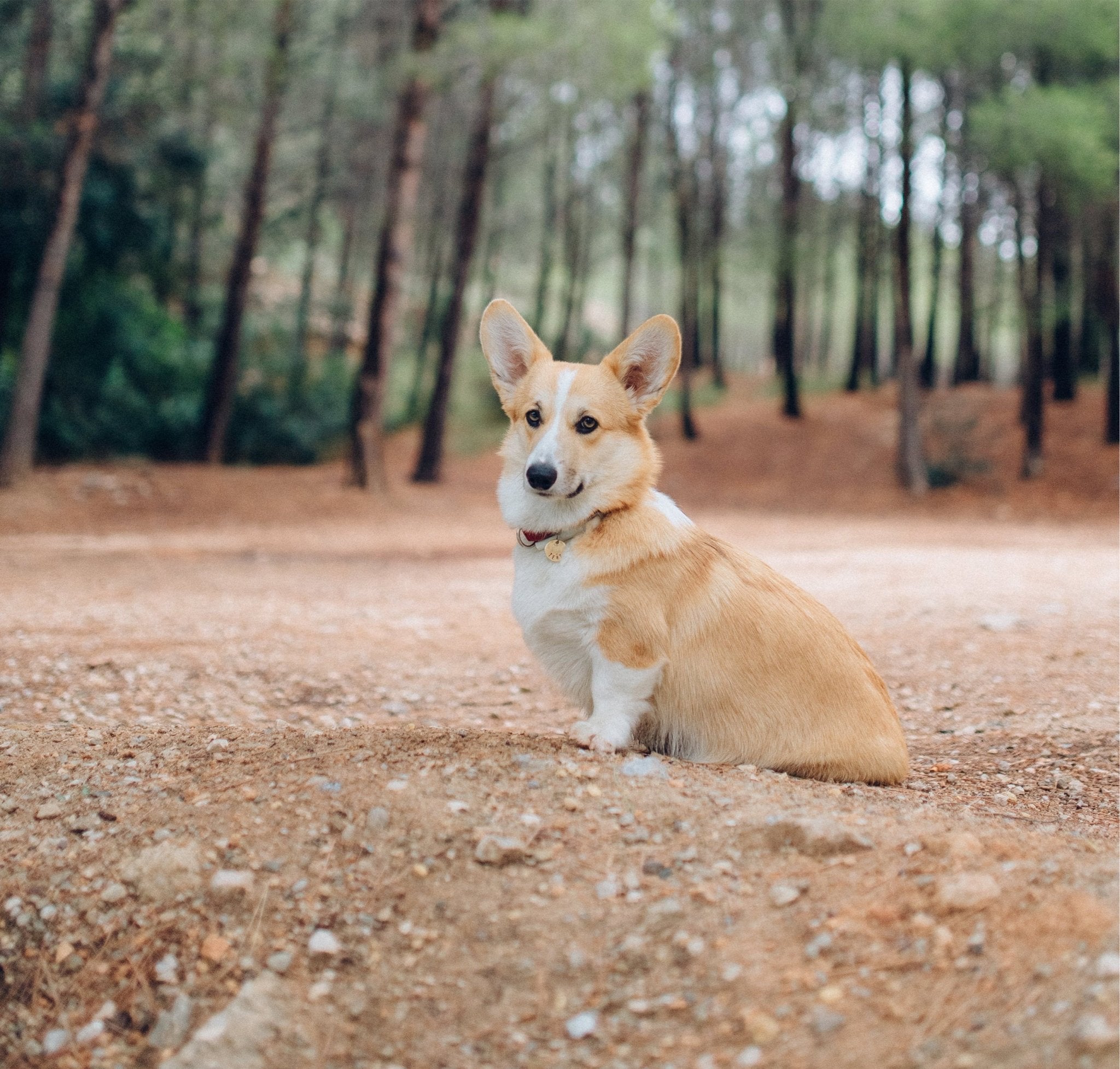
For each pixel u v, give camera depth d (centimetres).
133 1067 258
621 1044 242
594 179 3309
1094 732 479
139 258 2406
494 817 317
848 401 2900
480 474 2461
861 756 365
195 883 300
